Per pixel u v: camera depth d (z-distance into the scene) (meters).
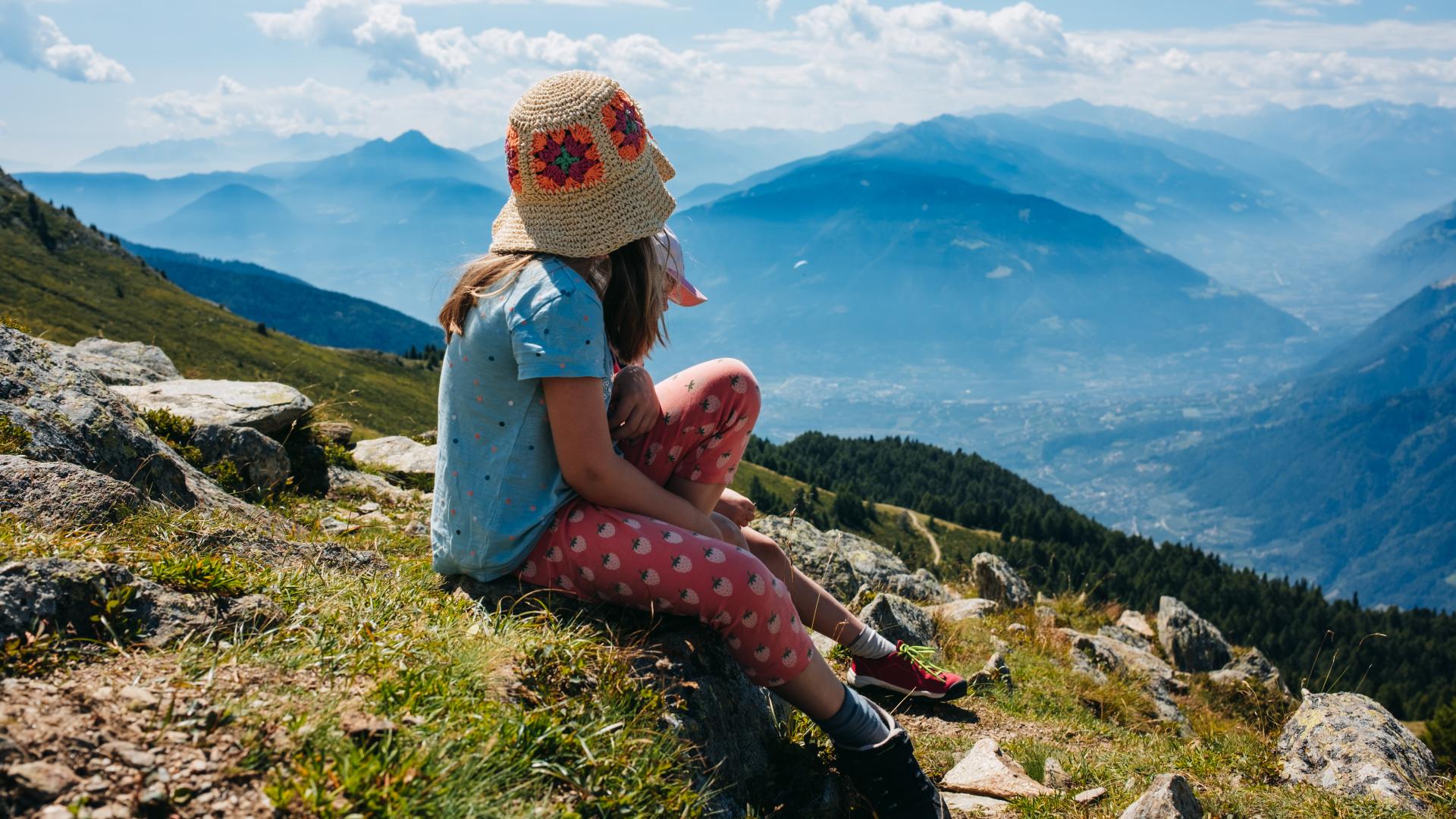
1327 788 6.09
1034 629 12.54
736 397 4.32
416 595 4.42
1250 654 14.36
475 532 4.23
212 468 9.20
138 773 2.45
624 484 4.02
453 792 2.77
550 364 3.77
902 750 4.21
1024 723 7.10
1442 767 6.73
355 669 3.31
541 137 3.79
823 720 4.25
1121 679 11.11
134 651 3.11
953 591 16.62
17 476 4.80
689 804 3.36
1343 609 172.00
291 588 3.97
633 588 4.10
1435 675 141.50
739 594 4.00
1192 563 168.50
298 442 11.40
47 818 2.20
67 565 3.20
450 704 3.22
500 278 3.99
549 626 4.02
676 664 4.18
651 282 4.12
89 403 6.64
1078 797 5.16
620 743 3.39
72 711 2.63
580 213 3.88
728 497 5.02
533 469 4.13
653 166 4.06
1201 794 5.53
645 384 4.23
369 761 2.72
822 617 5.47
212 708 2.79
